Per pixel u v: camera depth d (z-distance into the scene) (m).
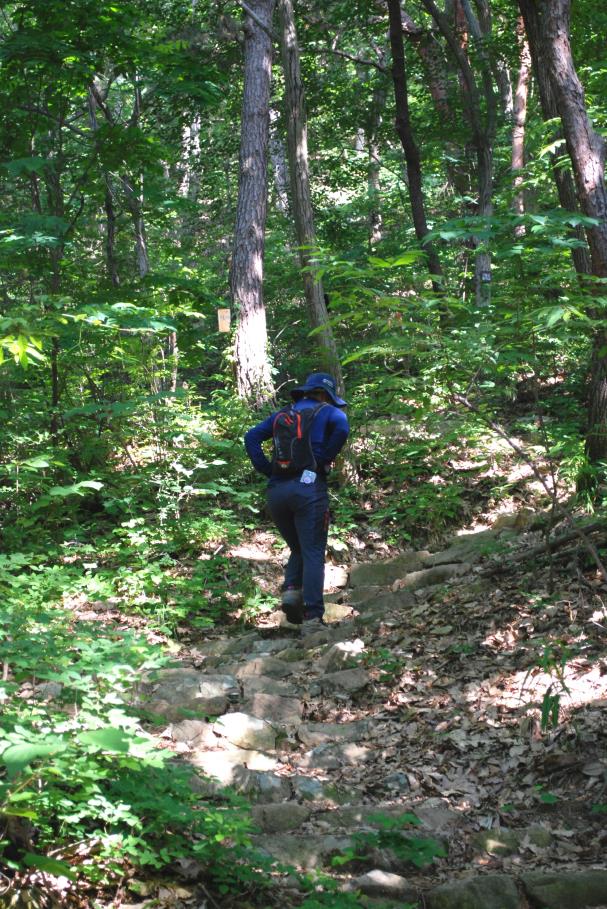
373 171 16.88
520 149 13.40
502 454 8.54
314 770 3.87
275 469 6.12
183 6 13.70
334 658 5.14
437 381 4.61
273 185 21.19
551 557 5.24
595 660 4.32
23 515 7.15
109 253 10.24
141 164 8.84
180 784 2.91
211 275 16.61
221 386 12.99
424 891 2.88
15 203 10.08
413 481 8.66
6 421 7.46
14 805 2.40
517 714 4.06
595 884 2.85
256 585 6.87
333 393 6.29
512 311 4.53
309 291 8.77
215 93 9.41
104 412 7.98
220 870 2.80
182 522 7.27
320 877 2.85
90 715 2.81
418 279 4.18
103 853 2.66
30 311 4.29
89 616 5.91
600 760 3.58
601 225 5.49
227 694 4.72
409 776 3.72
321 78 15.34
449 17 14.50
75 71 8.01
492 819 3.37
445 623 5.36
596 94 11.38
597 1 10.62
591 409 6.53
